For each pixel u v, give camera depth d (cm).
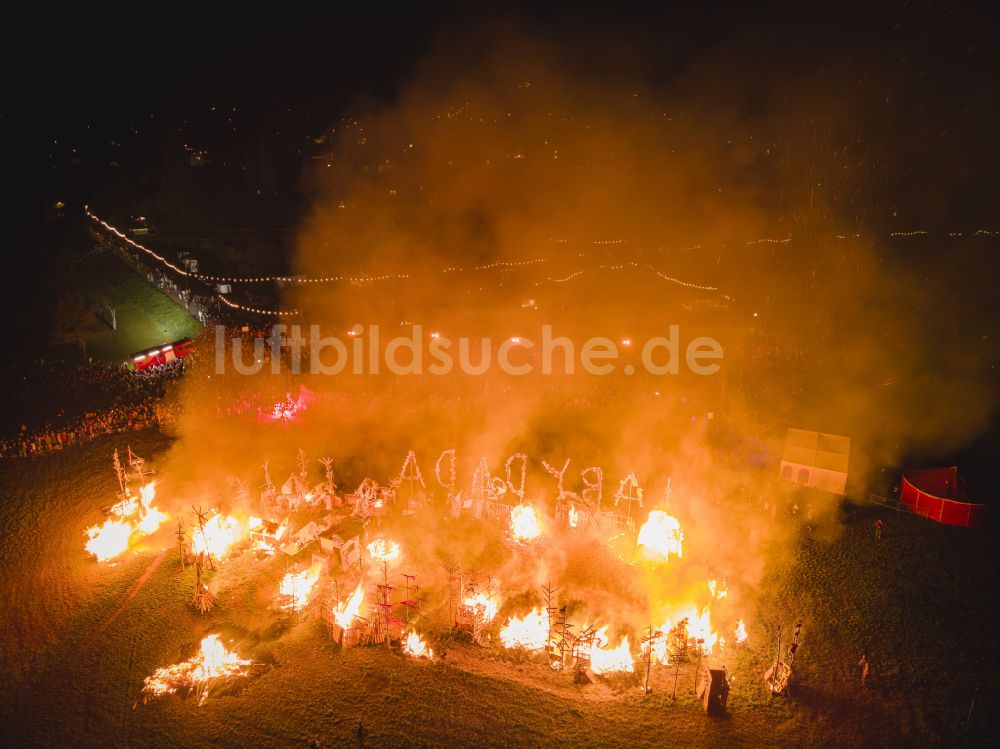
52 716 2177
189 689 2264
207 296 6234
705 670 2308
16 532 3117
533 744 2052
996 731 2142
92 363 5078
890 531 3178
